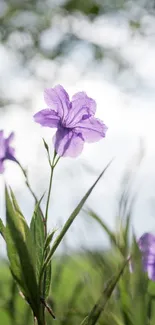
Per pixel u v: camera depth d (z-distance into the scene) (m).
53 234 0.45
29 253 0.44
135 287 0.47
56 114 0.51
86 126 0.51
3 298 0.61
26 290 0.45
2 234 0.45
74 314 0.54
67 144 0.49
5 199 0.44
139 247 0.47
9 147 0.49
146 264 0.47
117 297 0.50
